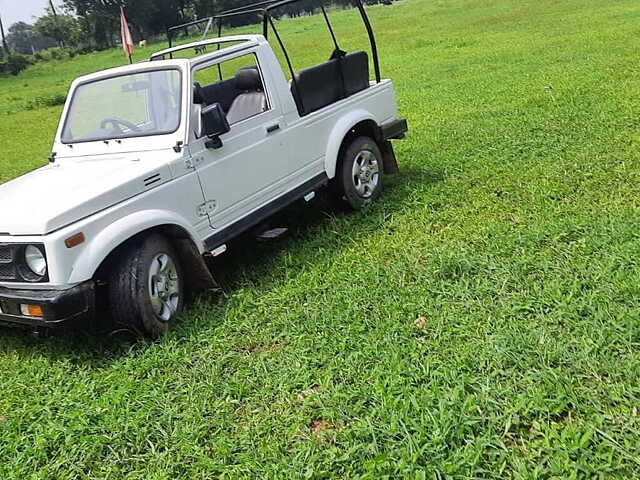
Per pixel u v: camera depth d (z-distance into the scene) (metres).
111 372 3.97
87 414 3.50
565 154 6.77
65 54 58.19
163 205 4.42
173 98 4.79
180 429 3.30
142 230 4.20
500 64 14.38
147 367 3.91
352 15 35.06
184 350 4.05
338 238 5.57
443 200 6.08
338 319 4.11
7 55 48.28
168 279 4.44
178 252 4.61
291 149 5.50
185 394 3.62
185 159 4.62
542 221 5.10
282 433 3.17
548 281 4.13
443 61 16.67
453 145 8.03
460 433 2.87
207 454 3.12
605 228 4.70
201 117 4.67
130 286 4.11
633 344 3.31
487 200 5.86
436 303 4.11
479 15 28.47
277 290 4.72
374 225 5.73
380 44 22.80
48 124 17.67
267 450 3.02
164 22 57.94
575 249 4.50
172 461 3.08
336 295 4.46
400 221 5.75
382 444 2.91
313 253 5.36
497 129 8.38
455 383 3.24
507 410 2.97
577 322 3.59
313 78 5.79
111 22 59.03
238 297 4.67
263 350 4.02
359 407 3.20
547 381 3.11
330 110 5.94
